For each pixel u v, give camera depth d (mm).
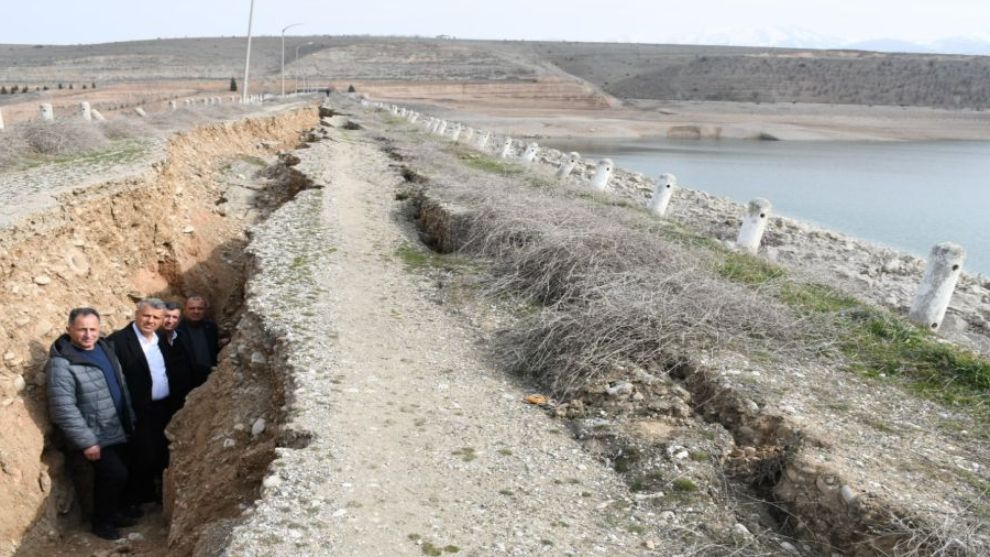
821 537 4566
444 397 6391
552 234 9539
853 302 8156
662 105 109875
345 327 7812
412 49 137375
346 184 15961
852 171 39000
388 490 4934
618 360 6562
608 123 75375
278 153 25172
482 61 129625
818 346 6883
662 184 13016
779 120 88188
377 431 5711
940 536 4164
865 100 121125
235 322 10711
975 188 31766
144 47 139375
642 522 4711
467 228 11297
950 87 122500
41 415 7492
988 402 5910
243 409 7094
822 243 14906
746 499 4977
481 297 8859
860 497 4504
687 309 7293
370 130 29891
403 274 9938
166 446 8367
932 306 7832
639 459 5293
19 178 11164
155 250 12680
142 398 8281
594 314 7086
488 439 5695
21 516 6723
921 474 4836
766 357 6672
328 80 111375
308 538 4371
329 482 4961
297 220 12383
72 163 12875
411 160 19453
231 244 15555
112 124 17188
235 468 6254
